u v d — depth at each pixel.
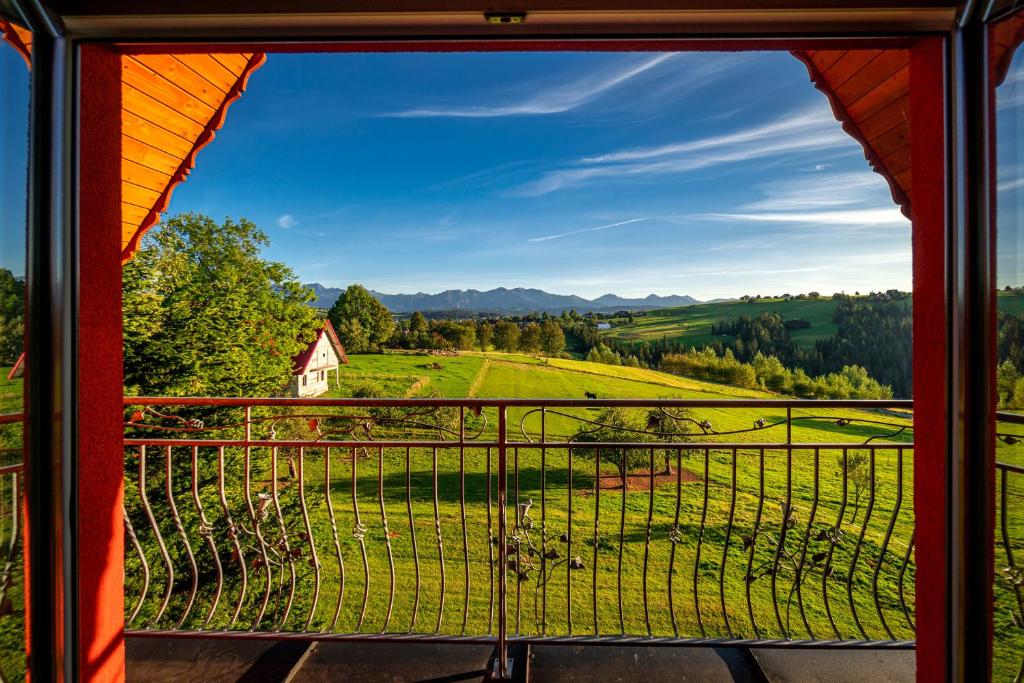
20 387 1.36
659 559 10.43
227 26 1.40
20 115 1.34
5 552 1.33
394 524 12.34
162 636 2.19
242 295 14.60
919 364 1.56
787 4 1.34
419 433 15.41
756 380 25.33
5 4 1.29
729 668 2.00
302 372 18.88
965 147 1.35
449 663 2.03
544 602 2.24
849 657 2.05
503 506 2.08
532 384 25.45
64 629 1.43
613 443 2.17
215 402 2.36
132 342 12.40
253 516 2.45
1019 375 1.31
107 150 1.58
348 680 1.95
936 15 1.35
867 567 9.84
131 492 9.42
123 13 1.36
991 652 1.35
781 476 14.27
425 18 1.37
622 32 1.39
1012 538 1.33
